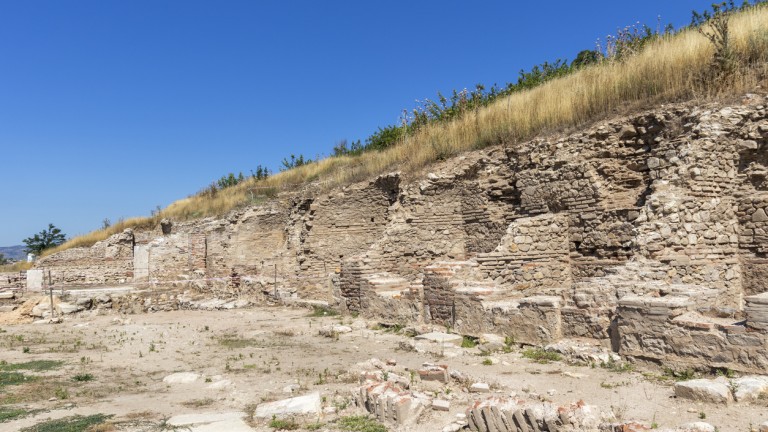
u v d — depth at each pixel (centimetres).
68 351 1243
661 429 523
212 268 2823
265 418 662
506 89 2588
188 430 625
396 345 1147
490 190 1656
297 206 2480
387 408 625
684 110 1253
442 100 2428
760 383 622
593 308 908
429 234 1759
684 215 1082
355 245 2148
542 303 966
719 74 1295
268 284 2211
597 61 1897
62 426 646
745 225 1152
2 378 948
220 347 1240
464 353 992
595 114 1515
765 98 1169
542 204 1461
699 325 727
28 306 2009
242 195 3359
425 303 1298
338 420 640
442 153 1908
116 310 2147
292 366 992
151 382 912
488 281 1245
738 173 1177
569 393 690
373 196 2116
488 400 612
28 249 5472
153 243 2981
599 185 1318
